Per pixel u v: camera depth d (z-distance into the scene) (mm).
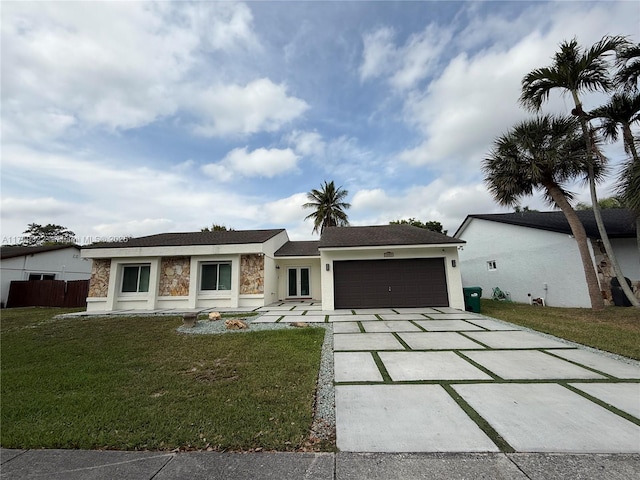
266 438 2631
